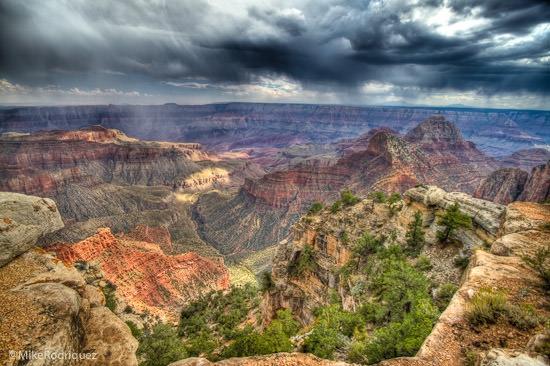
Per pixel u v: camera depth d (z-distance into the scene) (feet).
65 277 54.65
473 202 137.08
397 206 199.82
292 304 201.67
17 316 41.04
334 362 45.96
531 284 52.75
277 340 85.30
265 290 222.89
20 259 55.36
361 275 154.92
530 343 34.19
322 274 192.24
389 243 161.79
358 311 119.55
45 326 40.86
